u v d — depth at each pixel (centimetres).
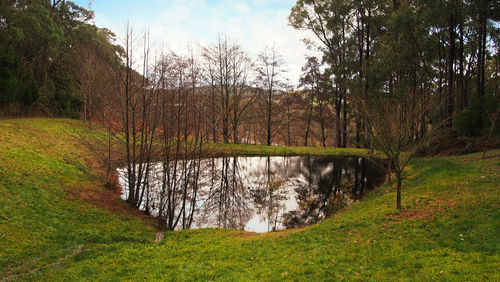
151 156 1725
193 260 927
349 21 4262
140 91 1539
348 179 2491
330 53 4416
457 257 717
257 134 6109
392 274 693
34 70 3928
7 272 809
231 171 2847
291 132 6712
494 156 1800
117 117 1866
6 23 3347
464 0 2419
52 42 3809
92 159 2347
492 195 1062
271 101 4866
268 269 799
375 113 1384
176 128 1620
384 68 3178
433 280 630
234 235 1254
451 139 2605
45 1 4028
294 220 1573
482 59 2666
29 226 1047
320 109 4966
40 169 1590
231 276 775
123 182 2078
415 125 1375
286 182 2445
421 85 3497
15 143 1830
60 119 3466
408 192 1439
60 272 840
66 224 1159
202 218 1636
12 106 3438
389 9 3838
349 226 1109
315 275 730
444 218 974
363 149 4075
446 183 1369
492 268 634
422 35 2895
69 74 4272
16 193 1220
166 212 1591
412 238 888
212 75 4281
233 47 4481
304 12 4103
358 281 677
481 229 836
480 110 2469
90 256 969
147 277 795
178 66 1527
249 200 1969
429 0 2634
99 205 1458
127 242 1121
